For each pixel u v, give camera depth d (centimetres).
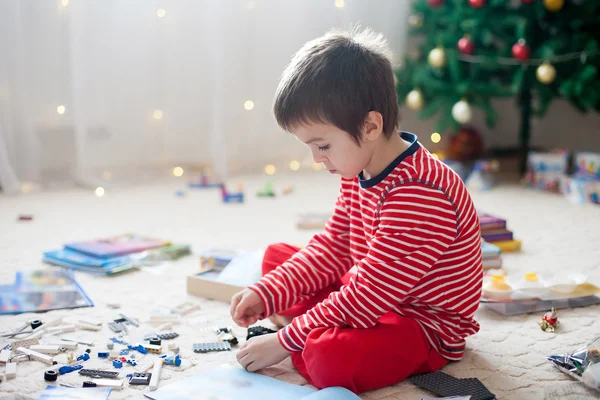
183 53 284
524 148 293
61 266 170
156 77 284
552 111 342
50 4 255
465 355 120
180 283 159
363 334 105
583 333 129
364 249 119
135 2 271
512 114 345
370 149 109
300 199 252
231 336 125
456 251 111
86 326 130
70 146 275
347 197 125
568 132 343
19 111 257
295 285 122
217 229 208
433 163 110
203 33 284
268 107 298
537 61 264
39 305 142
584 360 112
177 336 128
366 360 104
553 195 260
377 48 112
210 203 245
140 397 103
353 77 104
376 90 106
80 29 256
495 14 272
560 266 170
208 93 290
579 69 262
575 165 269
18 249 185
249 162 306
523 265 171
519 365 116
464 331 116
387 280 105
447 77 285
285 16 288
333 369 103
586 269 167
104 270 163
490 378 111
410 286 106
